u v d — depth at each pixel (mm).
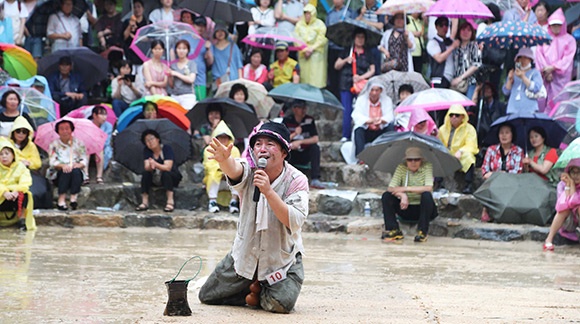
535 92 27750
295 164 27844
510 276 17781
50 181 26438
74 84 29703
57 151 26328
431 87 29375
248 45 32312
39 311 12391
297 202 11945
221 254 19906
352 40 30469
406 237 24531
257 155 11945
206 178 26656
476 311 12688
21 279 15523
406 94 28562
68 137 26375
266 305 12188
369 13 31281
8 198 23953
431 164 24344
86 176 27125
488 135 26531
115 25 32594
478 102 28688
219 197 27000
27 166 25906
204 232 24719
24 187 24094
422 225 23828
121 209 26906
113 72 31438
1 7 29984
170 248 20875
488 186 25266
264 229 11883
